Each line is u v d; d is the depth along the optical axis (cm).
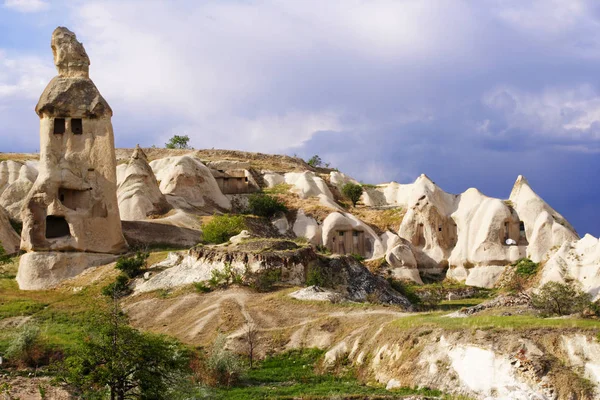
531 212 7994
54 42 6556
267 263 5397
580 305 4028
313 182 9438
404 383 3531
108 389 3011
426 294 6825
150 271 5766
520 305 4306
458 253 8031
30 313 5106
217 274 5297
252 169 9912
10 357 3891
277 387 3678
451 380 3406
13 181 8738
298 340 4303
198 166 8806
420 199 8388
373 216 8881
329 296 4856
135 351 2941
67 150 6312
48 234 6219
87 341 2994
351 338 4112
